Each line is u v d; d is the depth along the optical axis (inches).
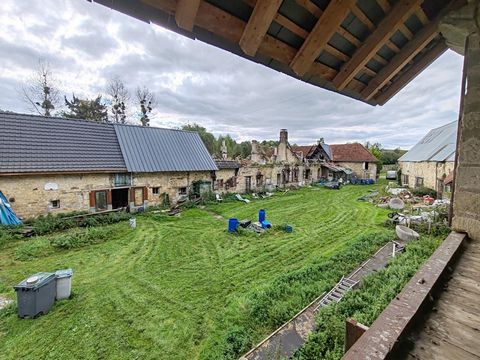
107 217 484.7
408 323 47.9
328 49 87.8
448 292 62.9
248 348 169.0
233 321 197.3
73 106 1136.8
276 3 62.3
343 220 534.6
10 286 251.1
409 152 1108.5
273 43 78.2
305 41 78.4
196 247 369.1
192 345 174.1
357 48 92.4
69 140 533.0
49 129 522.9
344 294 210.2
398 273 219.9
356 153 1376.7
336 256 317.1
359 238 387.9
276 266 304.3
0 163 419.2
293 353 154.6
